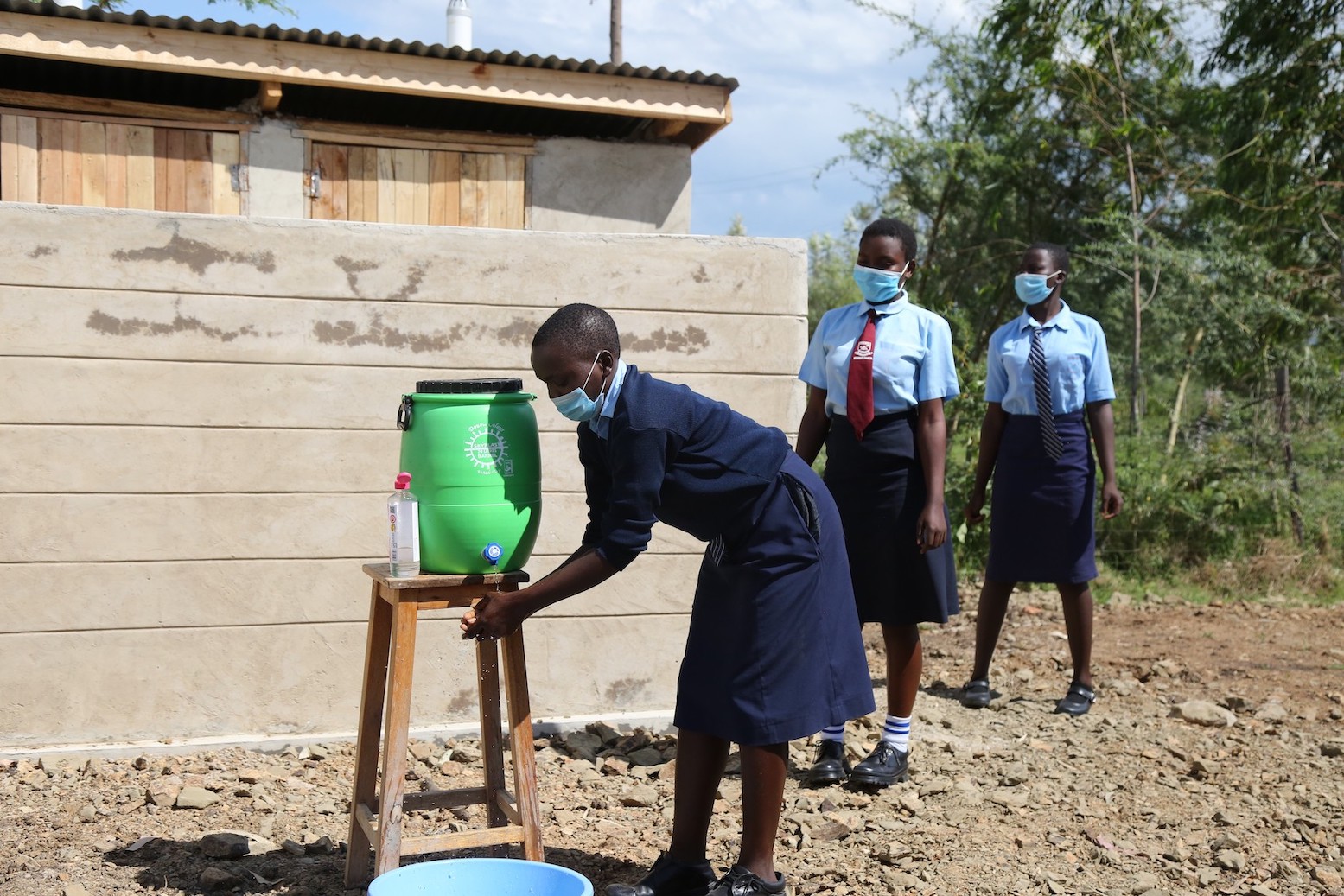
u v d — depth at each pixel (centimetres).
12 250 435
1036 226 1502
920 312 439
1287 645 718
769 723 316
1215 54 1147
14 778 422
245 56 688
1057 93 1359
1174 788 461
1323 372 1046
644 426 297
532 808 331
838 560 331
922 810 422
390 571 327
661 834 390
